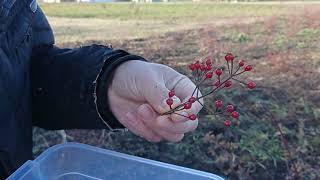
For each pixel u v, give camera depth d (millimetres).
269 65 1004
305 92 976
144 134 349
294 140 942
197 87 330
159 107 319
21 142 403
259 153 939
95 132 1004
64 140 1001
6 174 381
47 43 450
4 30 387
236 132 956
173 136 331
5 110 380
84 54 396
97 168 367
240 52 1025
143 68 346
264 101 975
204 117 958
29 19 417
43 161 346
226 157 947
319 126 945
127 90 351
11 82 389
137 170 362
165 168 356
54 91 406
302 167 920
